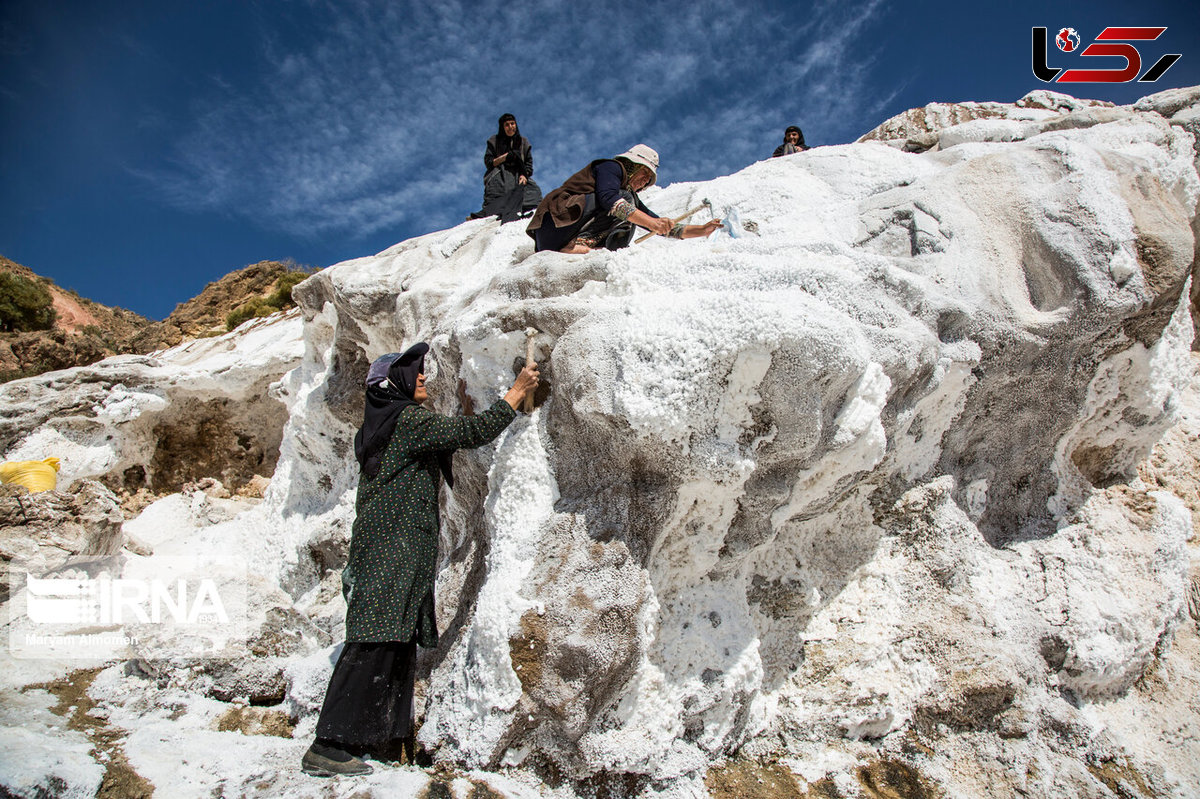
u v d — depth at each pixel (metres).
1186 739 3.03
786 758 2.78
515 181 6.18
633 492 2.66
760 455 2.65
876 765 2.76
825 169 4.46
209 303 21.33
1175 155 4.00
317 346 5.64
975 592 3.18
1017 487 3.51
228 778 2.39
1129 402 3.42
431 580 2.65
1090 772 2.84
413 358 2.79
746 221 4.05
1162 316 3.20
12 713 2.82
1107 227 3.20
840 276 2.96
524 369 2.81
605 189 3.57
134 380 5.97
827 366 2.48
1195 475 4.06
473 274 4.64
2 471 4.34
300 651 3.58
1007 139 4.74
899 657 3.00
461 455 3.14
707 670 2.72
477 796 2.27
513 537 2.71
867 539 3.26
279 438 6.73
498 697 2.49
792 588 3.09
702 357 2.51
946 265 3.38
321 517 4.95
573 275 3.25
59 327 30.97
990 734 2.92
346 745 2.47
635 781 2.53
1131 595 3.24
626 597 2.51
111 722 2.88
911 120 5.59
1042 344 3.14
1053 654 3.11
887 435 2.98
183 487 6.28
